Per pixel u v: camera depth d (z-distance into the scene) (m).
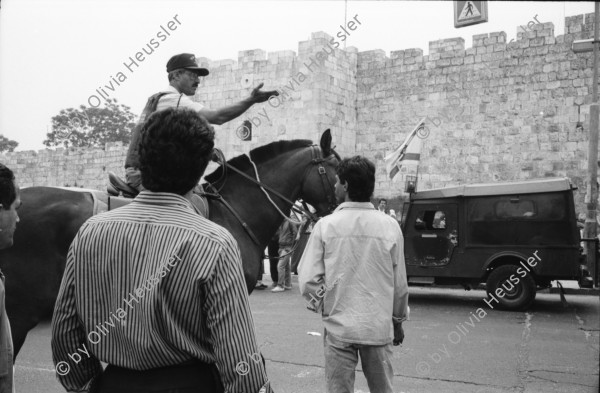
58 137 34.09
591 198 12.76
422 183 19.55
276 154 5.24
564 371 6.04
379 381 3.30
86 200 5.13
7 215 3.11
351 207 3.43
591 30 17.00
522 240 9.93
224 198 4.95
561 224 9.69
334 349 3.30
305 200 5.32
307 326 8.42
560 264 9.66
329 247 3.35
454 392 5.33
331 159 5.30
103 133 34.91
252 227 4.98
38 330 8.02
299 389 5.40
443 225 10.91
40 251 4.84
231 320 1.85
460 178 18.97
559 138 17.48
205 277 1.81
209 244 1.85
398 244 3.36
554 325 8.58
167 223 1.88
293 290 12.66
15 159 28.81
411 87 19.91
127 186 4.92
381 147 20.45
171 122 1.95
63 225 4.90
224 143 21.30
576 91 17.23
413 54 19.86
